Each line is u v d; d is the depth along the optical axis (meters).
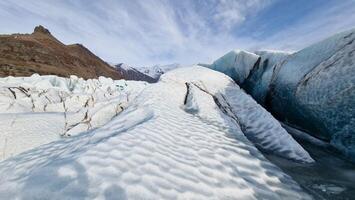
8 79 27.03
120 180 2.71
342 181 3.94
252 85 11.09
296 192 3.48
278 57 9.41
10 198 2.35
